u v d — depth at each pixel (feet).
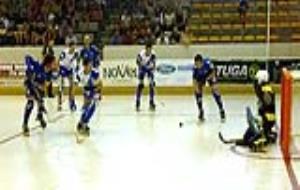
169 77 63.46
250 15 70.03
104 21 69.00
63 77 53.16
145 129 43.09
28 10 70.38
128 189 26.68
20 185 27.40
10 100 60.08
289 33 67.67
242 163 31.91
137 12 70.59
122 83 63.72
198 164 31.68
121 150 35.53
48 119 47.85
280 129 36.94
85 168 30.89
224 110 51.49
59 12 70.23
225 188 26.73
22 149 36.11
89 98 40.09
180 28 68.23
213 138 39.24
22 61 64.08
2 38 66.08
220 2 71.31
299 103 52.65
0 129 43.27
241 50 64.23
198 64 46.06
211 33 69.05
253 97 60.39
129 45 65.46
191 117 48.60
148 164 31.76
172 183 27.68
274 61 61.87
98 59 46.85
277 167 30.96
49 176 29.14
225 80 63.10
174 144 37.32
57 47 64.75
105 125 44.98
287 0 70.28
